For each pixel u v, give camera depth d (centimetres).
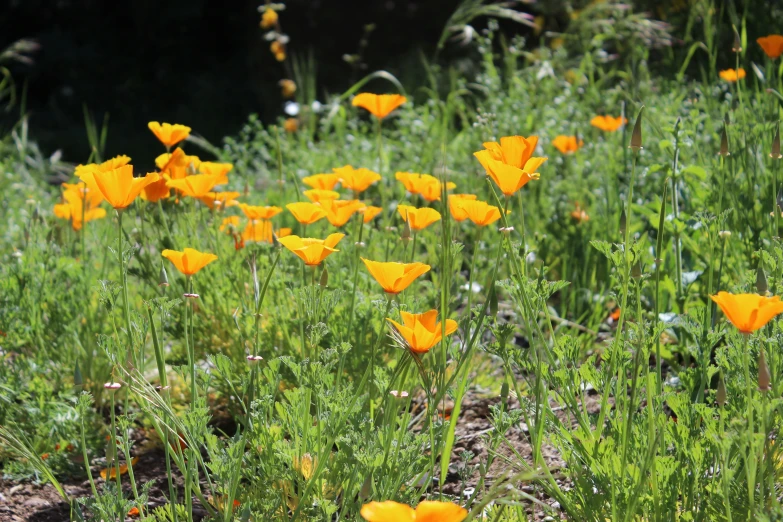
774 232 247
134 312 210
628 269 199
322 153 579
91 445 280
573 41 696
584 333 356
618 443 201
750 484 166
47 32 1453
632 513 178
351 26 938
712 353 280
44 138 1176
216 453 199
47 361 307
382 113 405
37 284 325
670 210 336
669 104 459
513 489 172
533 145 216
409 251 334
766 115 369
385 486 191
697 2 554
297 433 204
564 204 442
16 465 261
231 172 610
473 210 224
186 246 326
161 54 1468
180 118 1295
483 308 209
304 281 282
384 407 216
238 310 306
